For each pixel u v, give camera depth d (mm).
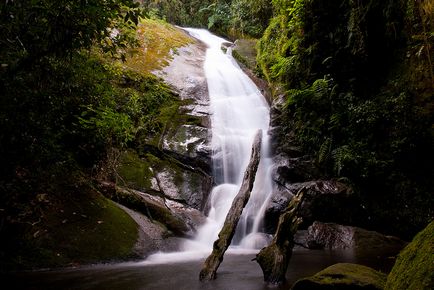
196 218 7801
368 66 9516
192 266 5570
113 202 7055
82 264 5496
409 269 2549
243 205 5445
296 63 10445
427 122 8484
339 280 3531
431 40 8406
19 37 4664
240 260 6156
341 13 9500
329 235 7488
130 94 9531
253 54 14141
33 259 5285
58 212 6066
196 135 9781
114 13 4625
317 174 9219
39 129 5812
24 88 5242
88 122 6906
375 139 9094
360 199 8617
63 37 4570
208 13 18797
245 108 11320
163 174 8602
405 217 8562
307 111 9930
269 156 10125
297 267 5496
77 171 7305
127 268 5410
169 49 13133
